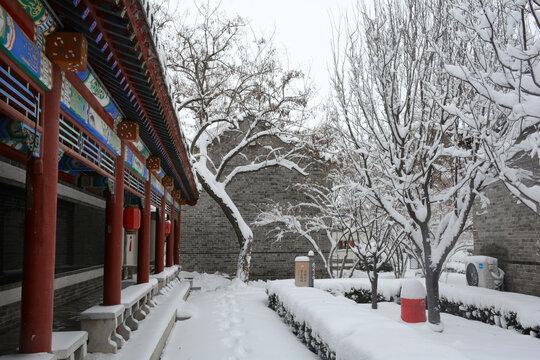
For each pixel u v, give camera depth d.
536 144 5.79
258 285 17.56
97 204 9.06
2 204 5.22
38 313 3.15
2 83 2.75
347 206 12.86
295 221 16.66
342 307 6.40
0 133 3.30
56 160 3.33
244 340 6.99
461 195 8.06
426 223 8.13
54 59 3.20
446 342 6.68
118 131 5.48
